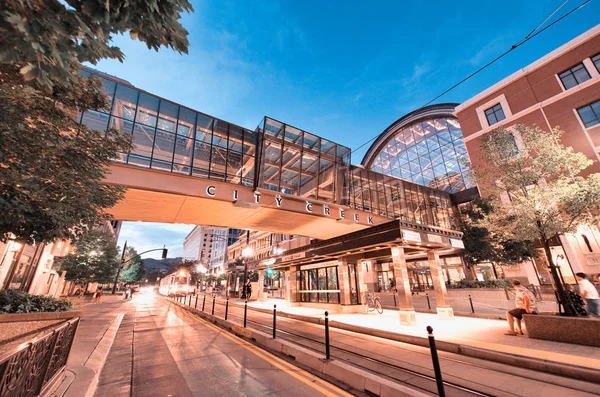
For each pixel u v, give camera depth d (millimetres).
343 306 16375
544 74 25000
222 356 7016
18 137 4098
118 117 11953
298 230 19000
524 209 9625
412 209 26656
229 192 12523
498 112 27750
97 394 4598
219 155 14234
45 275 21672
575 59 23438
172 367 6098
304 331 11055
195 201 12336
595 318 7113
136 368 6047
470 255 21141
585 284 8094
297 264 22406
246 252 31500
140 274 78375
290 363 6477
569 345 6984
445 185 38344
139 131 12414
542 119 24281
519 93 26297
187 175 11516
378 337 9812
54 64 2279
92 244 29672
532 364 5824
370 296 17875
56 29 2129
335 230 19031
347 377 5262
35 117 4516
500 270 26703
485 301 16969
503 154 10820
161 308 21875
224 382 5164
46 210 4539
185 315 16797
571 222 9266
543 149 10078
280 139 15914
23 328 6016
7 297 6719
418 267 34188
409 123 43500
